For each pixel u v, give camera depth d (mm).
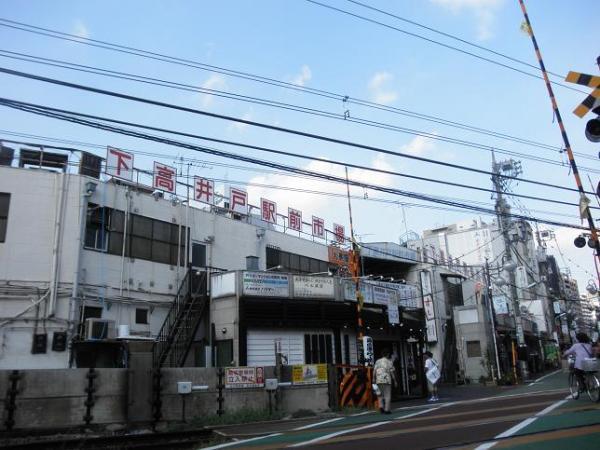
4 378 13016
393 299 27125
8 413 12891
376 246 35812
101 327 18172
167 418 14984
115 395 14344
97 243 20281
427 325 35000
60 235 19125
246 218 28125
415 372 27125
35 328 18031
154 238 22297
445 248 57625
